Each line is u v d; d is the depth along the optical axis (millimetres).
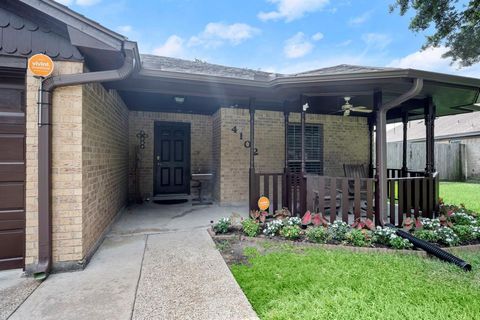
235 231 4055
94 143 3395
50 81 2762
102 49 2863
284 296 2268
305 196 4516
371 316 1972
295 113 7008
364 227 3834
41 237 2701
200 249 3375
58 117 2846
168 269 2791
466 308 2084
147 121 6816
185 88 4312
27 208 2764
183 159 7246
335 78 3773
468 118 14805
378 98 4234
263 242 3637
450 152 12656
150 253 3244
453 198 7254
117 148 5020
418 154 12250
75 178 2881
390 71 3590
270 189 6609
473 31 5871
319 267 2824
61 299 2227
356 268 2801
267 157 6672
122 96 5277
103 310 2057
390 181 4203
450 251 3385
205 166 7289
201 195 6773
